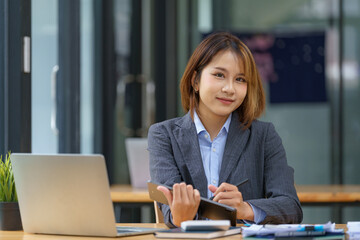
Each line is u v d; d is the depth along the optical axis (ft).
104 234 8.11
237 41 9.70
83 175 8.02
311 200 15.64
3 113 14.58
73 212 8.21
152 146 10.07
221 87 9.43
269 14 26.66
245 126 9.95
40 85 17.37
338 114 26.53
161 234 7.89
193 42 26.58
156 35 26.32
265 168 9.92
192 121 10.00
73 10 20.08
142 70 26.03
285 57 26.66
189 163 9.78
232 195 8.79
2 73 14.61
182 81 10.02
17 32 14.56
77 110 20.30
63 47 19.24
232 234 8.06
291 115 26.71
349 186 18.92
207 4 26.63
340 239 7.66
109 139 24.47
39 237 8.32
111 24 24.89
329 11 26.58
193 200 8.36
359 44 26.48
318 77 26.63
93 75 22.90
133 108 25.75
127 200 15.58
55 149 18.54
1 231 8.96
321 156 26.58
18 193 8.65
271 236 7.75
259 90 9.96
